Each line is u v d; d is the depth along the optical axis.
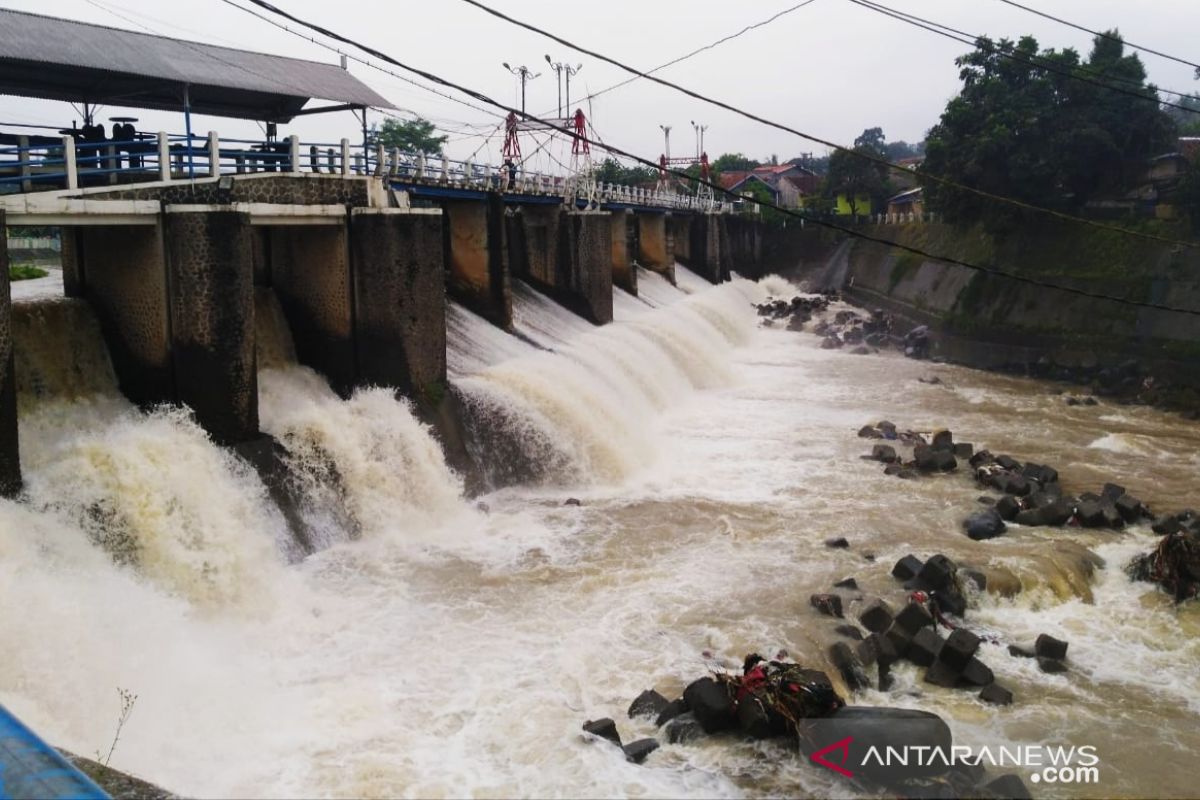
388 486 24.20
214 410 21.84
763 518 25.59
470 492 26.91
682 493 27.95
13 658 13.96
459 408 28.31
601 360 37.94
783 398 43.69
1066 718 16.58
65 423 20.91
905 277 72.06
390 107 30.61
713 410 40.38
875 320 66.12
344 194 26.77
